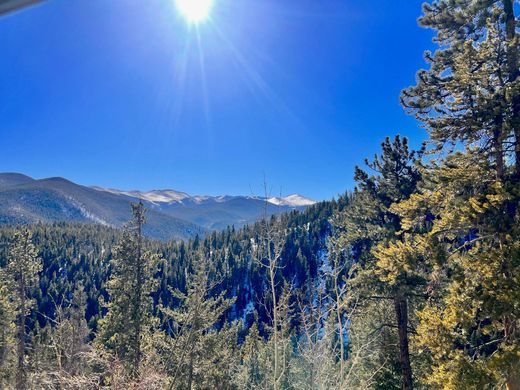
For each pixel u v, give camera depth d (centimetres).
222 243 8175
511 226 841
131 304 2069
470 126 896
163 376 1043
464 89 914
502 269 825
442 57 1094
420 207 1009
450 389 809
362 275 1270
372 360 1487
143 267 2167
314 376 759
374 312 1605
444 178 940
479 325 872
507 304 790
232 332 2041
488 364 794
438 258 923
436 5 1118
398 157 1499
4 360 2297
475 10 1030
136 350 1869
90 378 754
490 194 851
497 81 914
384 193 1492
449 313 886
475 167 926
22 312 2488
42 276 7825
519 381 795
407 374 1332
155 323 2116
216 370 1909
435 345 884
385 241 1303
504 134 862
